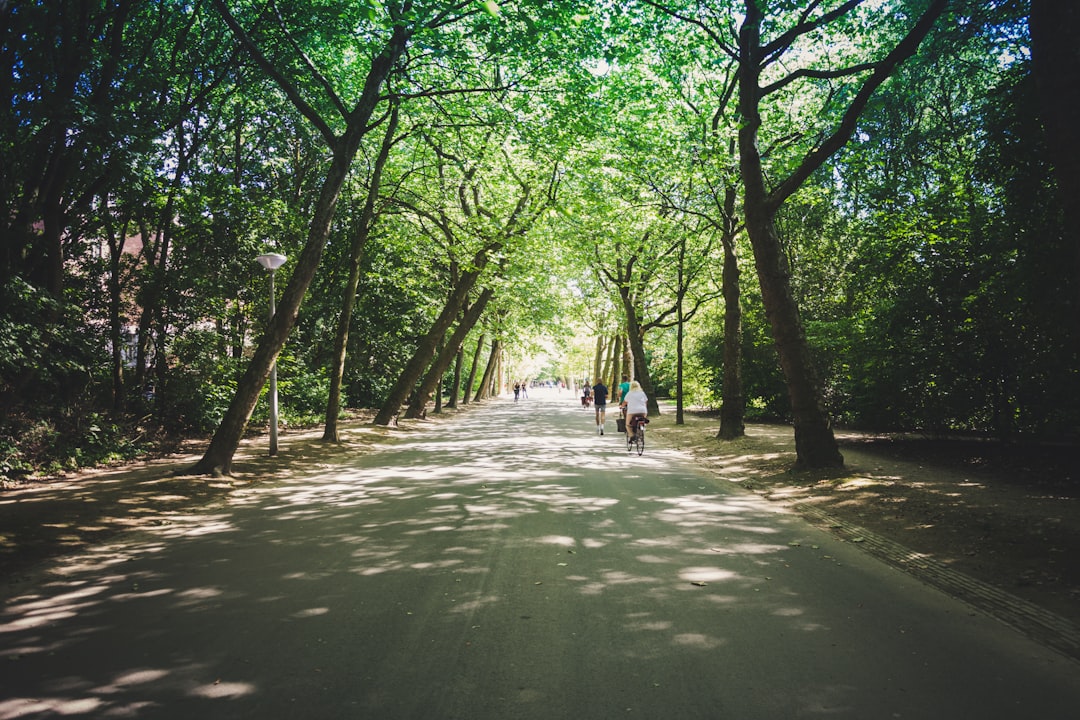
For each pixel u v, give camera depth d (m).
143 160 13.12
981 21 11.09
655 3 12.55
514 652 4.32
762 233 12.54
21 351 12.15
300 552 7.00
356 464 15.16
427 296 32.97
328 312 27.89
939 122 15.04
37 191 14.15
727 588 5.71
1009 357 12.95
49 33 12.99
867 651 4.36
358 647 4.41
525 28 12.94
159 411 18.30
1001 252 12.30
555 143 16.00
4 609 5.24
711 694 3.72
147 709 3.56
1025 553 6.56
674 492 10.95
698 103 18.64
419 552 6.95
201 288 18.39
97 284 17.62
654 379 51.47
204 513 9.30
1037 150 9.62
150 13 16.52
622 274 32.28
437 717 3.46
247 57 16.80
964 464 12.91
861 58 16.94
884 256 14.61
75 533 7.75
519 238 21.69
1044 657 4.28
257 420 23.03
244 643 4.48
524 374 125.38
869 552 7.08
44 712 3.53
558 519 8.68
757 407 27.33
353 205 25.56
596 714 3.49
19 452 12.19
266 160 25.02
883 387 15.47
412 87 17.33
